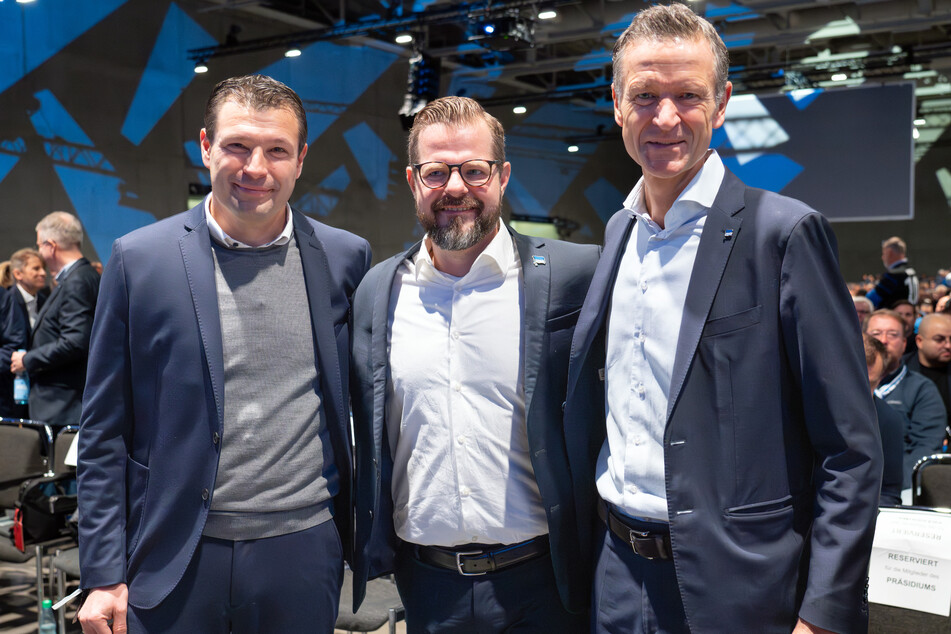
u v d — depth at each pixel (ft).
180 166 37.01
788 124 39.27
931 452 11.24
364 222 44.98
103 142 34.09
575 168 59.06
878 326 11.78
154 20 35.94
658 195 4.67
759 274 4.31
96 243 33.86
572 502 5.34
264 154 5.16
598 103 57.26
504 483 5.35
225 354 5.28
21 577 13.53
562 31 38.37
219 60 38.52
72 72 33.04
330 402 5.51
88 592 5.30
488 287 5.45
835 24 37.76
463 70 48.16
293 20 40.29
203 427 5.20
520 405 5.38
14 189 31.27
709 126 4.47
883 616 5.27
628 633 4.69
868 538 4.04
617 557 4.81
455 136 5.27
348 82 44.11
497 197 5.42
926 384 11.69
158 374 5.29
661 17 4.44
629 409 4.71
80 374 13.23
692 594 4.31
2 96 30.86
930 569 5.01
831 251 4.22
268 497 5.22
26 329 15.98
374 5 36.45
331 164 43.19
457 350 5.38
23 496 9.62
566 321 5.37
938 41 43.93
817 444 4.28
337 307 5.71
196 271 5.30
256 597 5.21
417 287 5.58
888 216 37.52
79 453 5.32
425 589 5.58
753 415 4.30
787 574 4.28
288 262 5.56
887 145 37.35
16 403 15.55
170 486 5.21
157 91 36.09
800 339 4.17
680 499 4.34
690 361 4.34
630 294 4.76
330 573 5.47
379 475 5.48
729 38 40.16
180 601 5.17
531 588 5.44
